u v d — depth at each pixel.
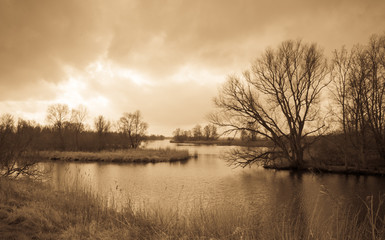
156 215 7.46
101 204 9.16
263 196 15.05
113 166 28.41
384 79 23.27
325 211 11.44
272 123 25.45
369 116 23.38
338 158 26.62
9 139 13.07
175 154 37.06
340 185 17.80
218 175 22.91
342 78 24.77
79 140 51.62
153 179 20.75
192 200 13.73
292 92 25.27
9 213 6.62
